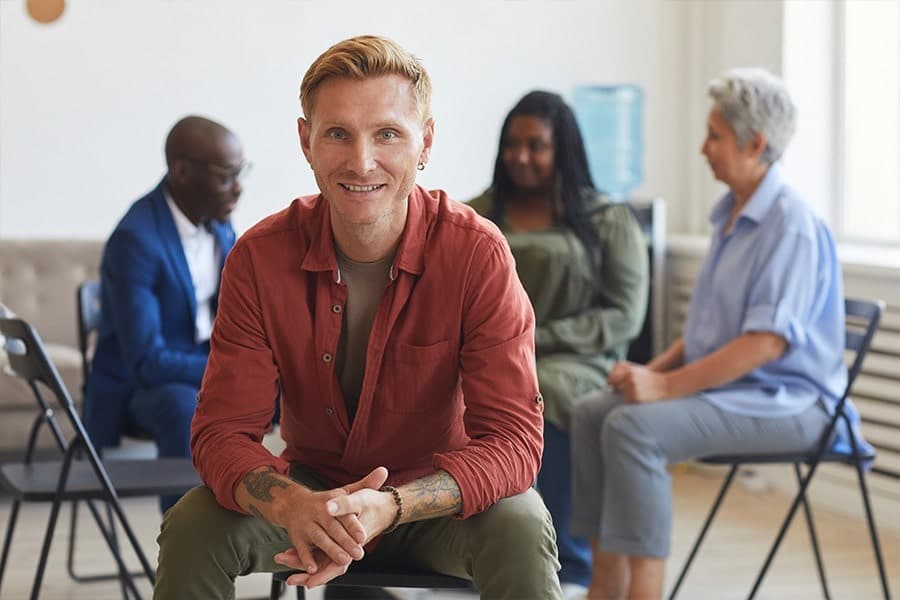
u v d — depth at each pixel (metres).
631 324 3.75
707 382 3.21
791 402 3.23
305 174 5.34
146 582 3.82
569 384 3.61
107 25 5.19
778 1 5.05
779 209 3.27
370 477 2.00
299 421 2.25
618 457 3.15
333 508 1.92
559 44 5.45
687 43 5.66
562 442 3.63
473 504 2.04
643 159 5.64
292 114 5.29
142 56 5.23
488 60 5.31
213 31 5.23
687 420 3.17
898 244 4.80
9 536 3.15
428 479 2.03
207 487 2.13
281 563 1.97
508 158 3.74
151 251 3.50
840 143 5.05
